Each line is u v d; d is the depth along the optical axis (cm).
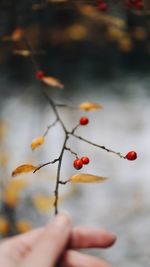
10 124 311
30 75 333
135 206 224
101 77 452
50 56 378
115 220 213
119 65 477
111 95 407
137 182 253
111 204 227
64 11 202
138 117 354
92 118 342
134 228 205
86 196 232
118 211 221
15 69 349
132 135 321
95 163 275
